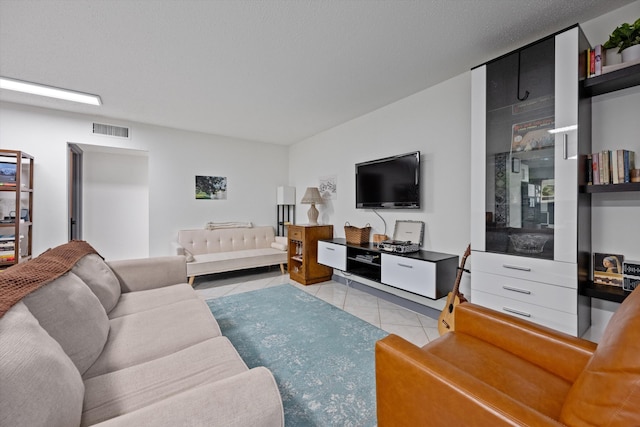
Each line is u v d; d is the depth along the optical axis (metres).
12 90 2.82
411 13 1.74
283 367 1.83
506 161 1.96
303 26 1.85
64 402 0.72
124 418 0.63
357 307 2.96
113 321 1.58
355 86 2.79
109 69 2.39
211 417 0.65
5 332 0.73
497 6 1.68
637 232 1.66
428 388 0.85
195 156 4.43
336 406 1.49
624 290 1.62
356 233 3.36
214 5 1.65
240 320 2.58
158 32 1.89
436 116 2.77
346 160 3.93
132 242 4.63
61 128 3.43
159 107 3.32
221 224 4.64
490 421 0.71
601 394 0.69
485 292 2.01
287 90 2.87
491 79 2.00
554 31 1.92
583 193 1.67
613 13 1.73
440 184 2.74
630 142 1.66
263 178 5.10
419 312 2.82
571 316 1.62
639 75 1.48
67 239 3.44
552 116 1.73
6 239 2.78
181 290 2.16
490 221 2.02
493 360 1.17
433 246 2.81
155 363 1.17
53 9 1.65
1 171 2.80
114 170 4.50
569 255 1.63
